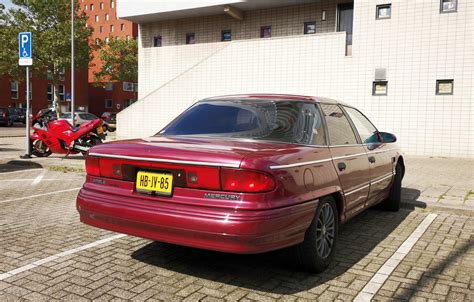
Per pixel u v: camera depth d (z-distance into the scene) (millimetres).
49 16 40719
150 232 3361
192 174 3232
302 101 4297
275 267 3938
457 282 3650
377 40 14688
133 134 20609
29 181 8648
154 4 21109
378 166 5211
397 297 3330
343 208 4145
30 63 11477
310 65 15977
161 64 22750
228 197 3111
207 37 21656
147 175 3467
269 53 16828
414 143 14250
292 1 18656
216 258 4160
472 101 13398
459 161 12656
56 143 11156
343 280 3658
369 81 14906
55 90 42125
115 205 3531
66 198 6969
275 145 3664
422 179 9078
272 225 3104
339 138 4445
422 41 14000
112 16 68188
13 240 4656
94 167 3805
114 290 3379
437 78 13836
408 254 4387
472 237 5035
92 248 4422
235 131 3992
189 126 4258
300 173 3447
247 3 19094
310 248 3605
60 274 3703
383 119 14719
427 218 5969
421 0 13961
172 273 3760
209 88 18438
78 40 41062
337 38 15406
